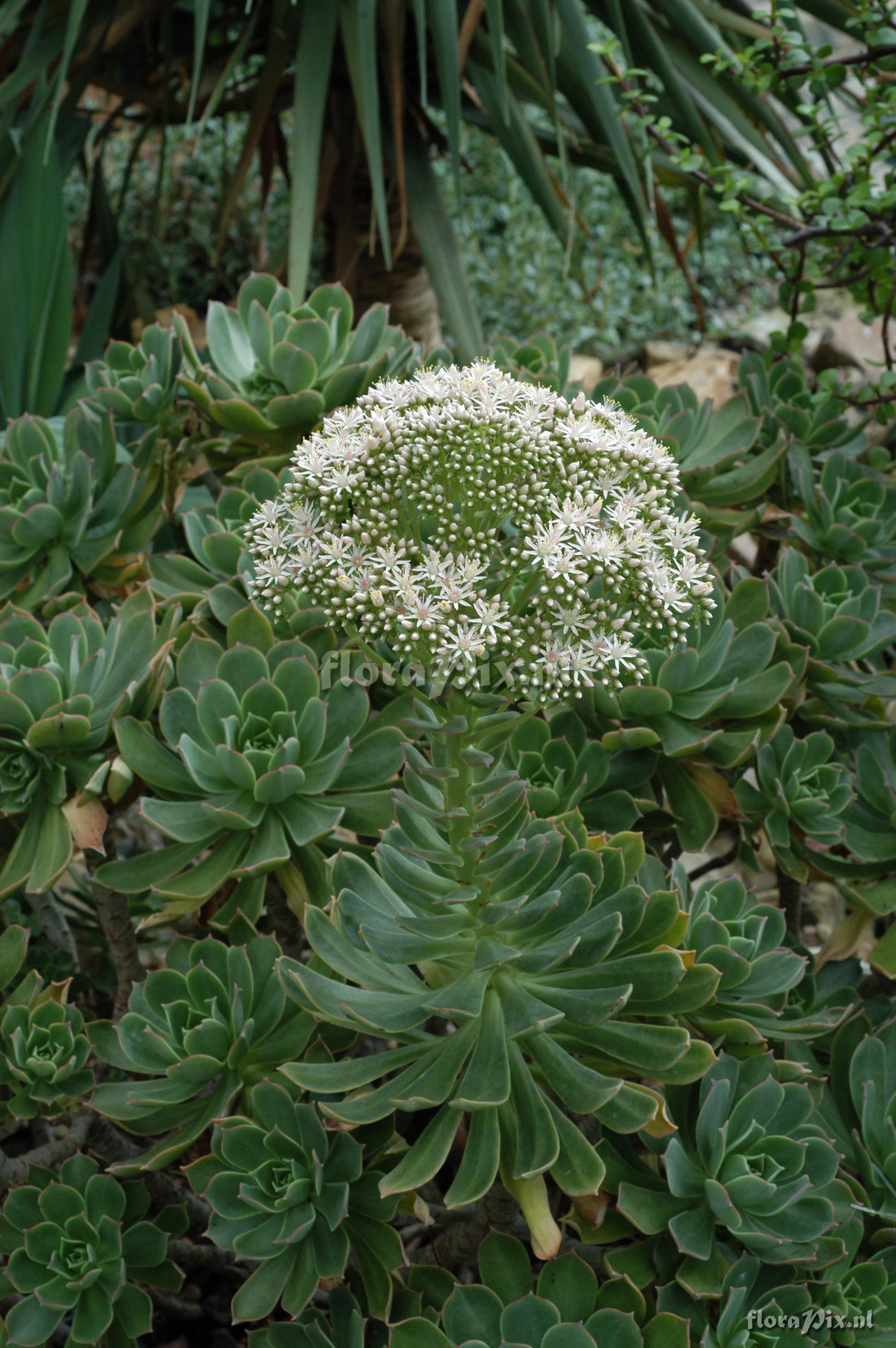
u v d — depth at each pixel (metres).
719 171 0.78
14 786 0.56
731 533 0.69
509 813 0.50
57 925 0.65
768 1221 0.50
